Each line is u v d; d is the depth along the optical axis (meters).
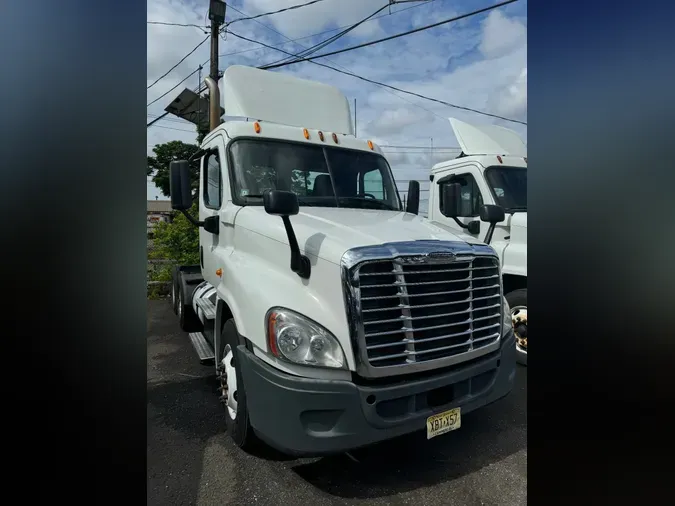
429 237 3.16
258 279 3.06
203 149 4.82
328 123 4.84
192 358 5.60
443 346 2.94
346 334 2.67
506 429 3.68
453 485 2.93
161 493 2.83
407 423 2.73
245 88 4.48
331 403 2.56
